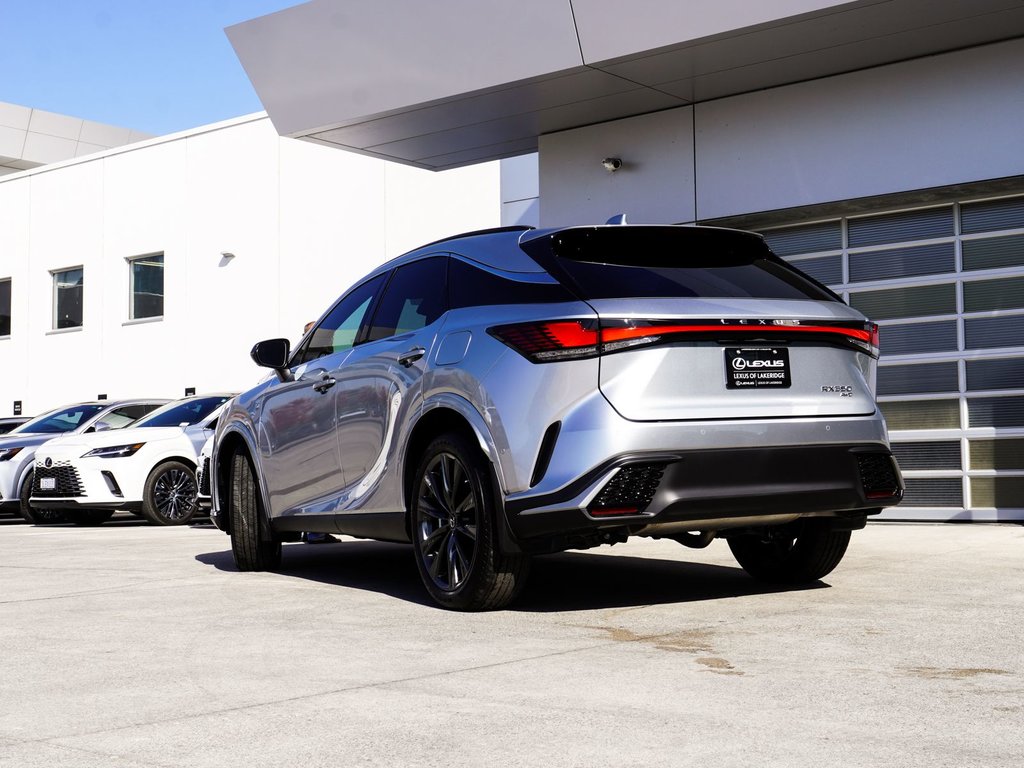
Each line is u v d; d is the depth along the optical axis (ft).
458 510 15.93
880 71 31.73
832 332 15.55
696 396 14.56
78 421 47.67
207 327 60.59
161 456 40.37
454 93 34.04
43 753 9.14
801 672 11.55
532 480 14.60
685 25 29.32
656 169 36.14
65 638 14.44
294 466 20.21
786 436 14.89
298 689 11.25
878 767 8.34
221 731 9.70
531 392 14.73
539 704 10.41
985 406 30.37
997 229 30.37
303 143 57.16
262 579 20.49
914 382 31.53
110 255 65.31
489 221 51.39
